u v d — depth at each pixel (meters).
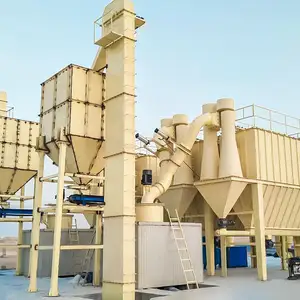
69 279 22.09
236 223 25.34
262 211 22.06
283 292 15.97
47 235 23.84
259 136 22.89
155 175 27.52
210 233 24.11
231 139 22.17
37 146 18.48
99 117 18.16
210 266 23.73
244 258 31.17
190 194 24.70
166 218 25.31
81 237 24.72
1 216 23.98
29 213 24.86
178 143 24.27
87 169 18.31
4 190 25.19
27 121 25.77
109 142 16.30
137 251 17.53
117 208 15.26
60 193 16.55
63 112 17.70
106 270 15.30
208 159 23.06
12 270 28.97
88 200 17.88
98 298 16.08
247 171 22.66
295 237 27.66
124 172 15.23
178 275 18.58
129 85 16.11
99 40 16.83
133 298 14.55
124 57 16.23
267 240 24.11
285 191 23.77
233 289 17.06
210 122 22.39
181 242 19.16
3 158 24.44
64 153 17.08
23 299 14.79
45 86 19.50
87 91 17.97
